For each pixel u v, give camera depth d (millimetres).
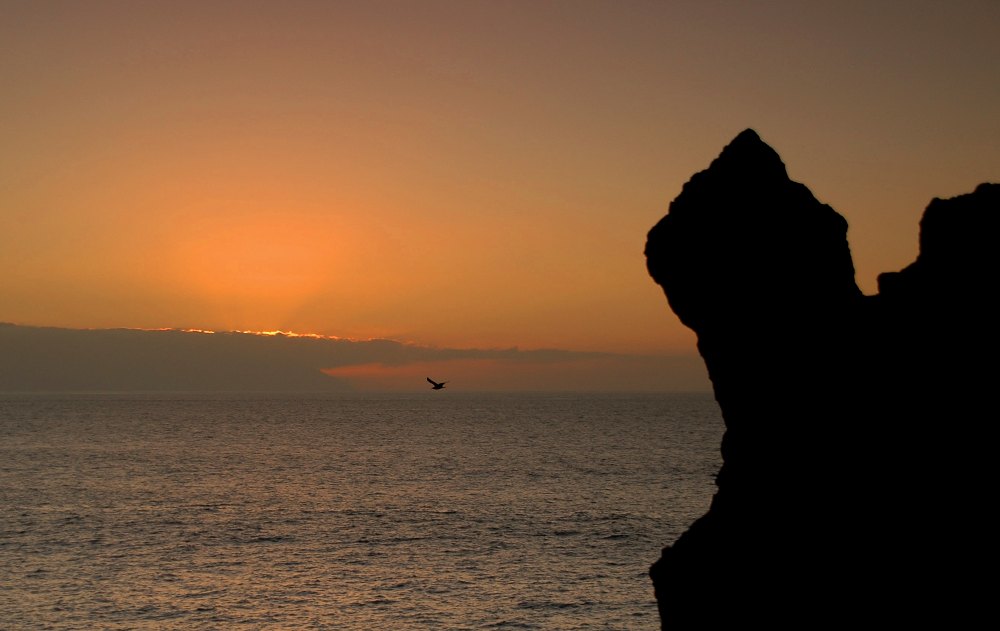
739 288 17688
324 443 191500
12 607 56719
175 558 70750
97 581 63125
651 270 18781
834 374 17141
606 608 55969
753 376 17719
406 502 99938
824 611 15875
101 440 197750
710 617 17234
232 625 53688
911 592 15195
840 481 16516
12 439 198750
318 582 63219
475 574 64875
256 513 92938
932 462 15891
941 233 17406
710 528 17922
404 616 55000
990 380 15984
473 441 194000
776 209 17781
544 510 92875
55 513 91000
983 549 14930
